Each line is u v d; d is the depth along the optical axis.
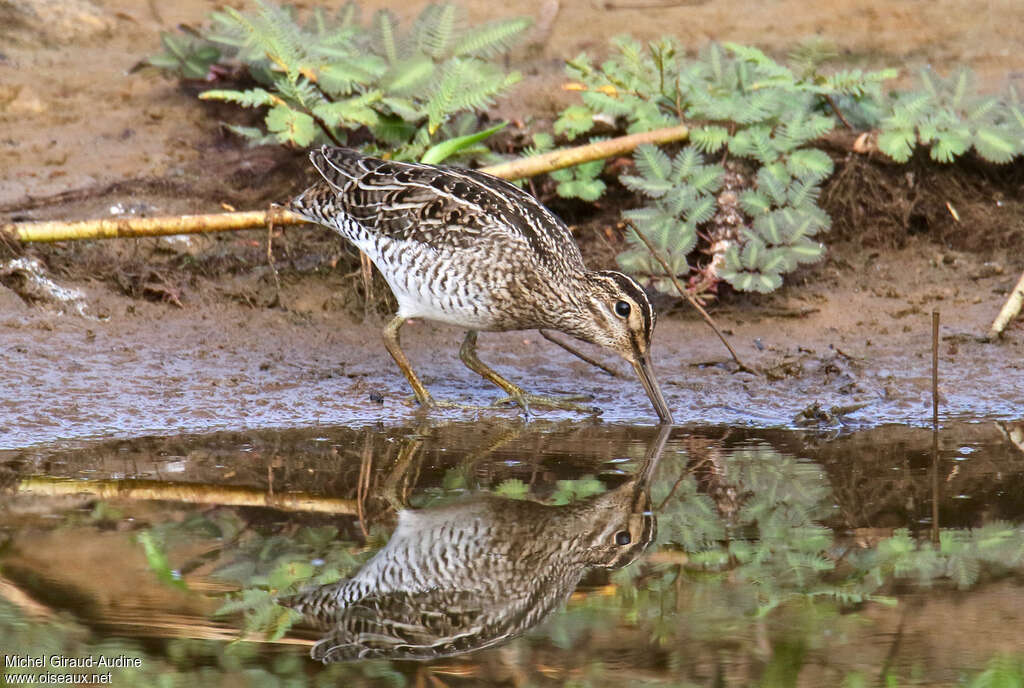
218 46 15.27
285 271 13.13
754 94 13.52
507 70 15.62
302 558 8.10
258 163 13.95
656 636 7.23
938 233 14.05
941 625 7.34
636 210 13.00
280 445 10.25
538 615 7.47
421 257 11.17
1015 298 12.61
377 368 12.05
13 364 11.34
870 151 13.92
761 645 7.08
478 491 9.36
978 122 13.81
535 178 13.70
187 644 7.00
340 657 6.91
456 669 6.88
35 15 16.59
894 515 9.02
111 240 13.00
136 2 17.44
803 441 10.62
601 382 12.02
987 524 8.88
